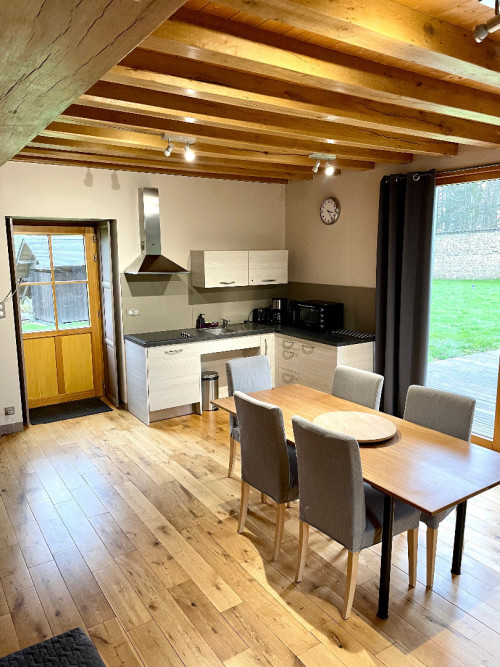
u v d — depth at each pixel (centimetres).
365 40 175
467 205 452
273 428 270
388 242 463
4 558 291
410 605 250
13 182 450
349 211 527
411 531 256
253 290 607
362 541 235
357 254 524
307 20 158
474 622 238
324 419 299
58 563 286
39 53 109
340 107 282
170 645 226
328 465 233
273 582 269
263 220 603
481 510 340
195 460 422
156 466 411
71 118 297
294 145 389
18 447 449
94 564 285
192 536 312
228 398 359
